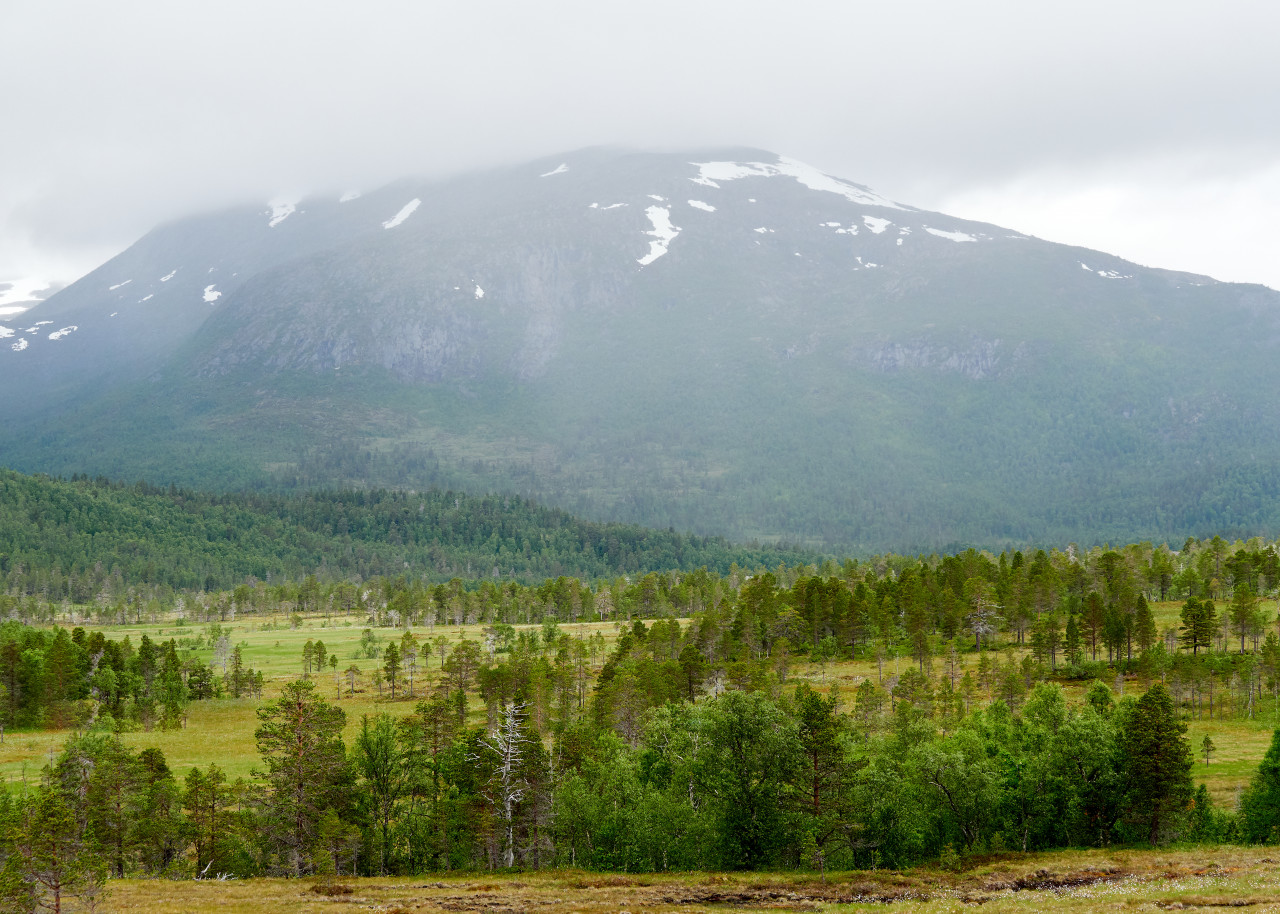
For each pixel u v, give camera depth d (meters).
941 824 75.00
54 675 145.38
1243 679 126.81
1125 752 74.38
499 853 79.25
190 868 81.56
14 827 59.44
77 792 79.62
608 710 110.88
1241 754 105.31
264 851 80.56
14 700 141.88
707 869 72.31
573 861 78.19
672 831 73.62
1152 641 144.50
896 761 79.81
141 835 79.50
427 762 89.00
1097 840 75.06
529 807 78.56
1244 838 72.06
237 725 140.12
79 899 58.09
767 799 71.75
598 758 89.25
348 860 79.00
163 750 122.06
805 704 73.25
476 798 80.06
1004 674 130.25
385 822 82.38
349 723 134.62
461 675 144.62
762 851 72.94
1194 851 67.38
